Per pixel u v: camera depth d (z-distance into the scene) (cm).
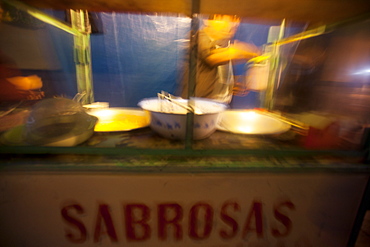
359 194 69
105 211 65
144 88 158
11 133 68
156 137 74
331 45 99
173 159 64
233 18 99
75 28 123
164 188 63
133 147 65
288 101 116
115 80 154
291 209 69
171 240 69
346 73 92
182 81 115
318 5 71
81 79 134
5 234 65
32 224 65
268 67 126
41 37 119
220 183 64
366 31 85
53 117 64
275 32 126
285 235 72
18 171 59
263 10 79
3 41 101
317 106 99
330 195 69
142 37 166
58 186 61
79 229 66
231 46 133
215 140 75
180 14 85
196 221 68
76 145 65
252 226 70
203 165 62
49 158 61
